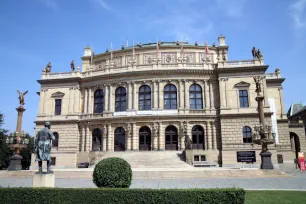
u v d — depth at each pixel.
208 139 57.25
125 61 71.00
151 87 60.72
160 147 57.03
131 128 58.78
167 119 58.16
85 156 60.69
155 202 15.91
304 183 29.59
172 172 36.44
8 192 17.20
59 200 16.67
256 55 59.47
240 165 54.47
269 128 41.78
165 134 58.41
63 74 66.38
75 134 62.47
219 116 57.84
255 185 28.47
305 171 47.09
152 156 52.41
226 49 71.25
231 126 56.50
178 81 60.31
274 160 53.66
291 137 76.56
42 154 20.94
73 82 65.31
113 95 62.41
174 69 59.94
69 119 63.12
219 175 36.12
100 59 74.50
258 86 44.28
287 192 22.80
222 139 56.16
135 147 57.84
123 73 61.44
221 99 58.00
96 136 61.91
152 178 35.44
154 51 69.94
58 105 65.25
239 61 59.22
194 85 60.91
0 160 73.06
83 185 29.75
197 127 58.50
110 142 59.53
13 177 40.19
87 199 16.47
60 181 33.78
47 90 66.19
